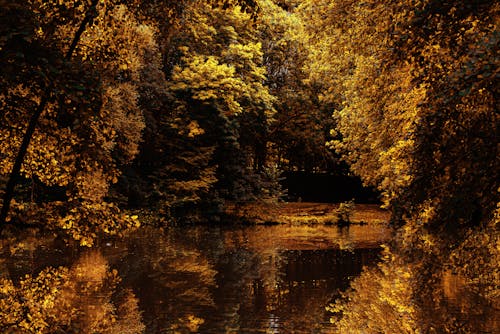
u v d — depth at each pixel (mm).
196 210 35438
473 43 7770
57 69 7559
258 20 10227
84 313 11766
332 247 24703
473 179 8352
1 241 21797
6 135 9734
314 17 18812
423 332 10938
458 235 9547
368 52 16922
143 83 33250
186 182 34875
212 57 35781
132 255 20422
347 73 25391
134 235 27953
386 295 14453
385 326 11406
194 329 10867
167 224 33438
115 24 10602
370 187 52406
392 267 18875
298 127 46594
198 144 36688
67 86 7566
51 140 9609
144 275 16516
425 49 8133
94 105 8117
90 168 9727
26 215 10312
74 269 16781
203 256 21062
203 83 34844
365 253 22609
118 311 12062
